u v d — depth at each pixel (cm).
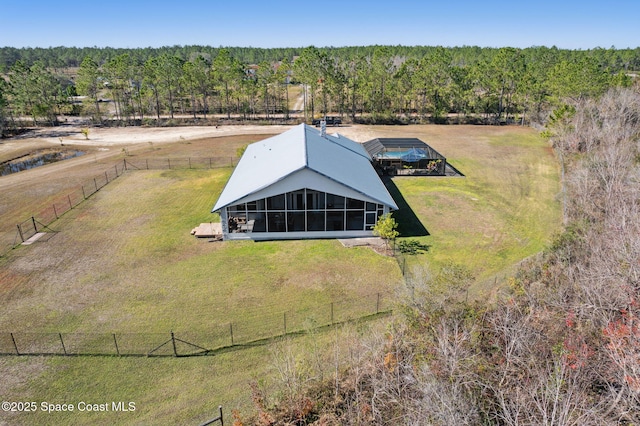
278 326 1788
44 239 2606
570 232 2297
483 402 1216
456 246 2525
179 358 1599
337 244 2552
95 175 3944
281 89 7581
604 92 5422
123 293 2033
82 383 1476
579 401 1129
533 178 3844
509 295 1711
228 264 2314
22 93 6712
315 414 1332
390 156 3978
